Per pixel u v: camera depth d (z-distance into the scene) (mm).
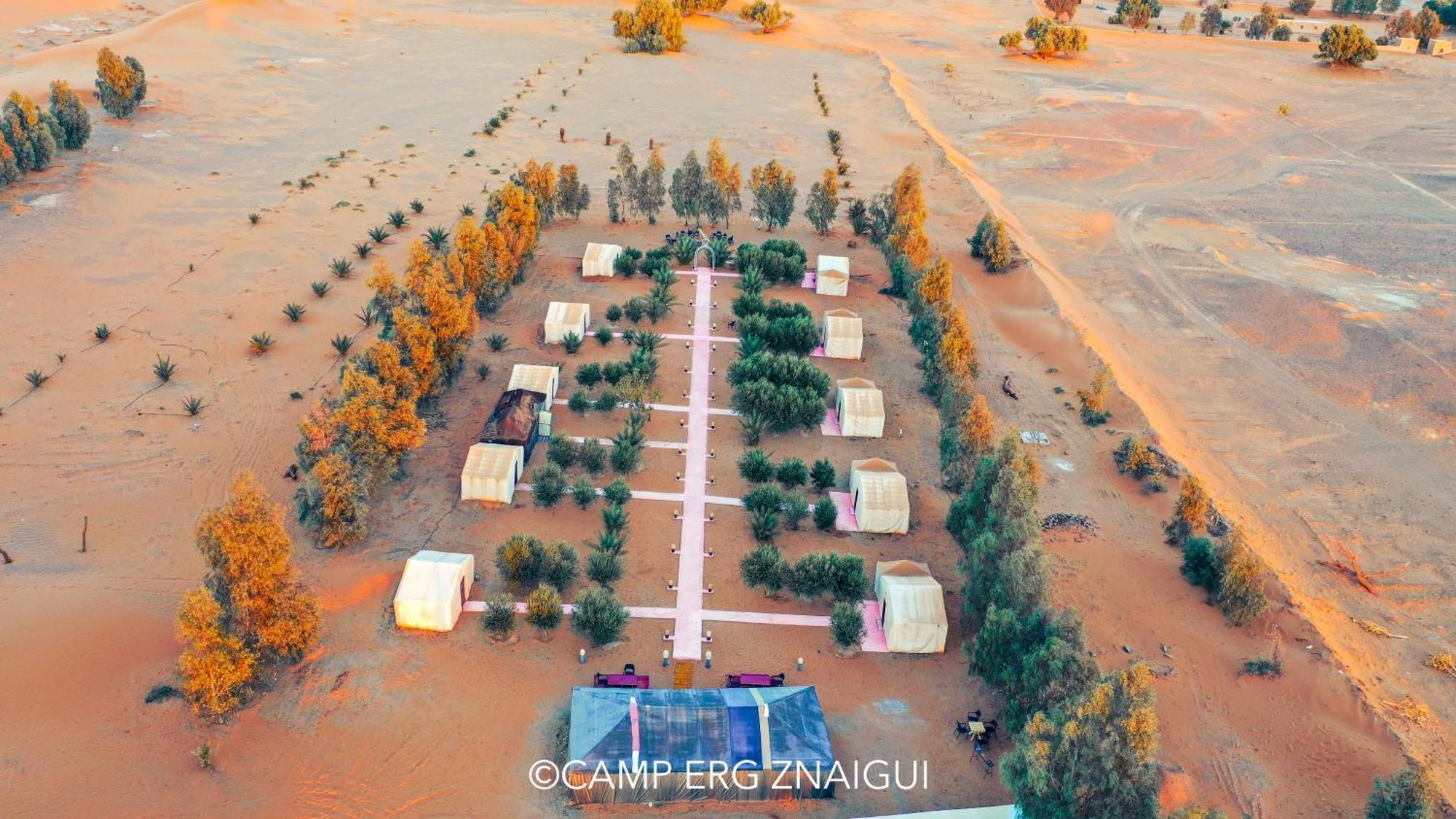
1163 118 135250
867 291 81625
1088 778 34781
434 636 45406
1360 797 39750
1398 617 50844
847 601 48500
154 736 39156
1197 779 40188
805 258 84875
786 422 61719
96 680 41250
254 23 148625
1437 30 180875
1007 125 130250
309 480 50812
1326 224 101875
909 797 39469
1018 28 189875
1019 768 36656
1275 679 45062
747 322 70938
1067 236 96875
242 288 74500
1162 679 44844
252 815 36625
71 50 125125
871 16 192250
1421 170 119438
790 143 116062
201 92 119188
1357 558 55062
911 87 145500
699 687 43750
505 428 57188
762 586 49719
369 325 70688
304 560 49125
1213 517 55281
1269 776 40562
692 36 166875
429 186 96688
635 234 89875
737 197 92562
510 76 136500
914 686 44781
